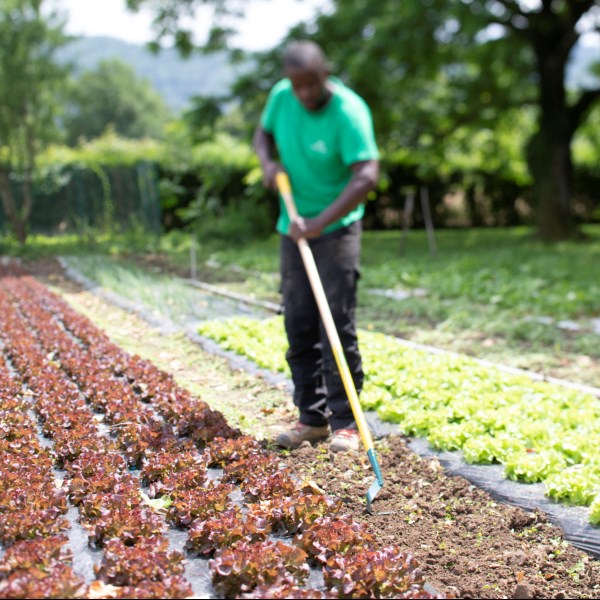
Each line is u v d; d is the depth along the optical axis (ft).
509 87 75.66
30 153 62.75
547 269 47.19
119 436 15.96
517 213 97.96
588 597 11.37
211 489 12.96
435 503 14.20
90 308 34.06
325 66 15.43
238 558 10.30
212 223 68.39
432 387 20.21
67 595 9.43
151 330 28.96
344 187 16.16
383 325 31.50
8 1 59.06
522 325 30.86
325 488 14.58
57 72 61.41
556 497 14.01
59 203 69.72
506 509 13.92
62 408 17.34
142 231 66.74
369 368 22.09
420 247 67.10
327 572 10.33
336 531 11.42
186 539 11.97
